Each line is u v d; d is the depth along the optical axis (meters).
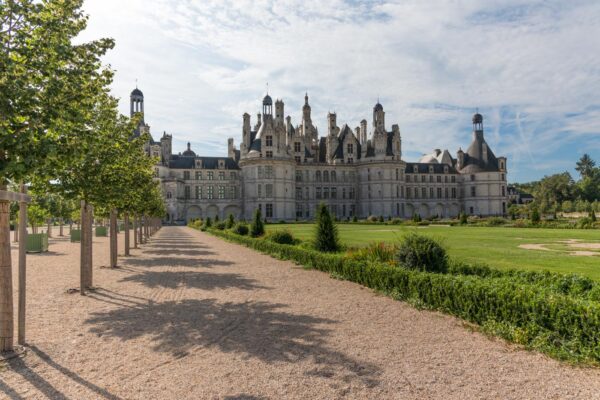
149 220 52.31
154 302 13.37
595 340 7.75
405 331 9.86
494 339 9.25
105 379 7.17
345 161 117.12
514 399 6.32
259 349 8.62
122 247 35.34
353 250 20.67
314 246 22.98
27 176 9.57
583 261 19.67
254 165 101.06
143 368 7.65
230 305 12.77
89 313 11.95
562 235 38.38
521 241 31.58
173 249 33.00
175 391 6.64
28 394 6.62
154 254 29.11
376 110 112.44
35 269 21.41
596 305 7.95
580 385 6.80
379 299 13.45
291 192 104.31
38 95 8.26
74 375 7.37
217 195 111.69
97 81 11.02
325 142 125.00
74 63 9.72
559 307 8.42
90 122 14.94
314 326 10.31
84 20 10.20
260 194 100.44
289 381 6.99
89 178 15.07
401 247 15.16
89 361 8.05
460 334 9.63
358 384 6.87
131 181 20.16
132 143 18.94
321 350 8.53
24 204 9.44
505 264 18.58
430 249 14.30
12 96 7.55
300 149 116.06
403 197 113.69
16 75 7.73
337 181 116.31
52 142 8.12
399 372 7.37
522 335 8.87
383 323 10.57
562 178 145.75
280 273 19.25
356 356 8.17
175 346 8.88
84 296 14.42
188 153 137.75
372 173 111.50
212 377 7.19
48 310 12.35
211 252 30.16
